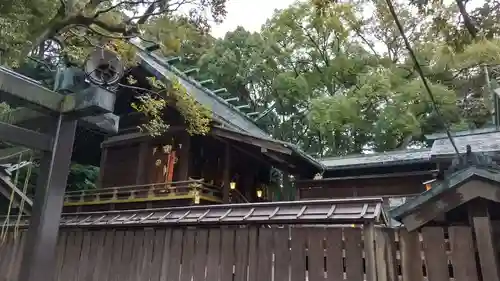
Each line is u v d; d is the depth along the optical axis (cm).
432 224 527
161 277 718
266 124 2786
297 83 2303
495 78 2162
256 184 1576
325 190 1274
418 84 1850
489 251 465
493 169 470
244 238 663
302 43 2333
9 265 878
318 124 2158
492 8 522
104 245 813
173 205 1173
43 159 535
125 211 830
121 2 655
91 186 1927
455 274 491
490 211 492
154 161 1299
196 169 1281
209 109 974
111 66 525
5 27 540
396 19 376
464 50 542
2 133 487
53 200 516
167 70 1513
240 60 2602
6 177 877
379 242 552
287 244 623
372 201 575
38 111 539
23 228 894
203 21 736
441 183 491
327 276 577
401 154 1330
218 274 666
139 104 1358
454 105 2002
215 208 713
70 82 546
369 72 2050
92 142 1661
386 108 1994
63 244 879
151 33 696
